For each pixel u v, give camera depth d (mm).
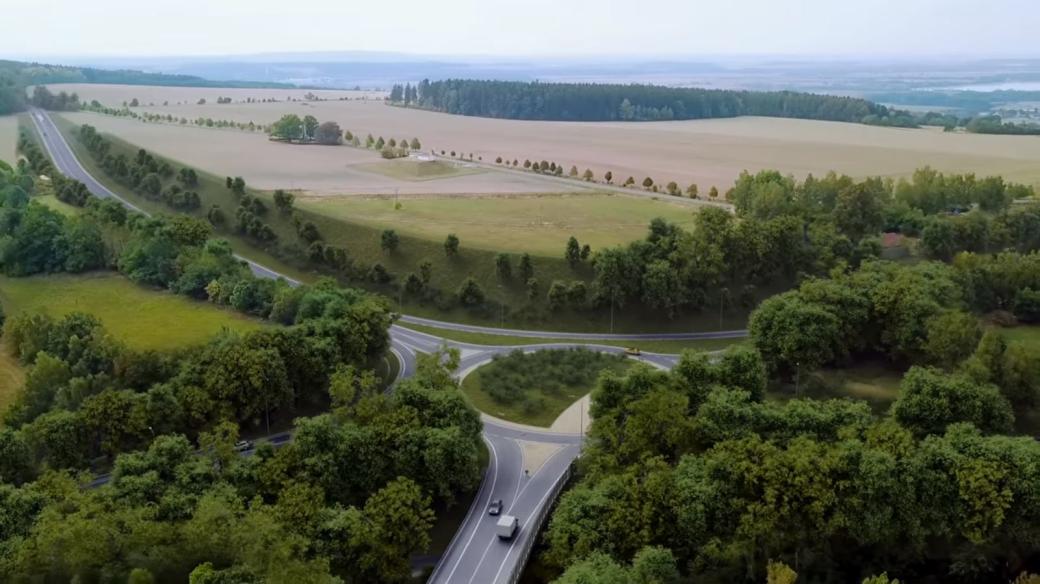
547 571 105812
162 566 90562
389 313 174625
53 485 103312
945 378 131125
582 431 144500
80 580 87750
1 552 89438
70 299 185875
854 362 170000
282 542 91750
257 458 112438
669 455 119562
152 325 169125
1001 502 98375
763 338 161500
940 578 102500
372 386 143875
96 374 146125
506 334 191500
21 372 152750
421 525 103000
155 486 103812
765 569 101500
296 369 144000
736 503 101000
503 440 140875
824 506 99188
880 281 179000
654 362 174500
